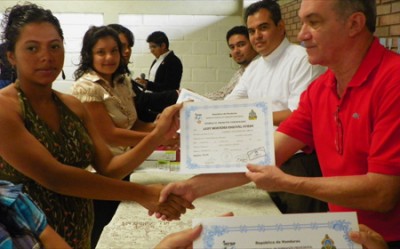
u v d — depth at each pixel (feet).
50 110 4.52
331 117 4.05
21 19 4.25
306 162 6.44
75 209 4.53
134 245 4.57
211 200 6.00
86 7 17.56
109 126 6.92
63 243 3.07
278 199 6.28
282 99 7.24
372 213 3.77
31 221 3.02
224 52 18.26
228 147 3.65
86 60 7.17
